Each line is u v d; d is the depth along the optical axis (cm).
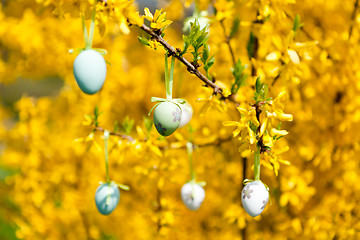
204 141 179
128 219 215
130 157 211
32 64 268
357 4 164
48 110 263
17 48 257
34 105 265
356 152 172
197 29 135
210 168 190
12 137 262
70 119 257
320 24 177
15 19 247
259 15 158
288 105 175
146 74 246
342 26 173
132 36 246
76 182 236
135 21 133
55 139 244
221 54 182
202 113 147
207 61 144
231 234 186
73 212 223
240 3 155
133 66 251
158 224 183
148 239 202
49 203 233
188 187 157
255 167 135
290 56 147
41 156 239
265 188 135
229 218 186
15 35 235
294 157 180
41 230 223
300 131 179
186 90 221
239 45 175
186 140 172
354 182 170
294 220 174
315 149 175
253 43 163
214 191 190
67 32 235
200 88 185
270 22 160
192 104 205
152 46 134
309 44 149
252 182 135
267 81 161
